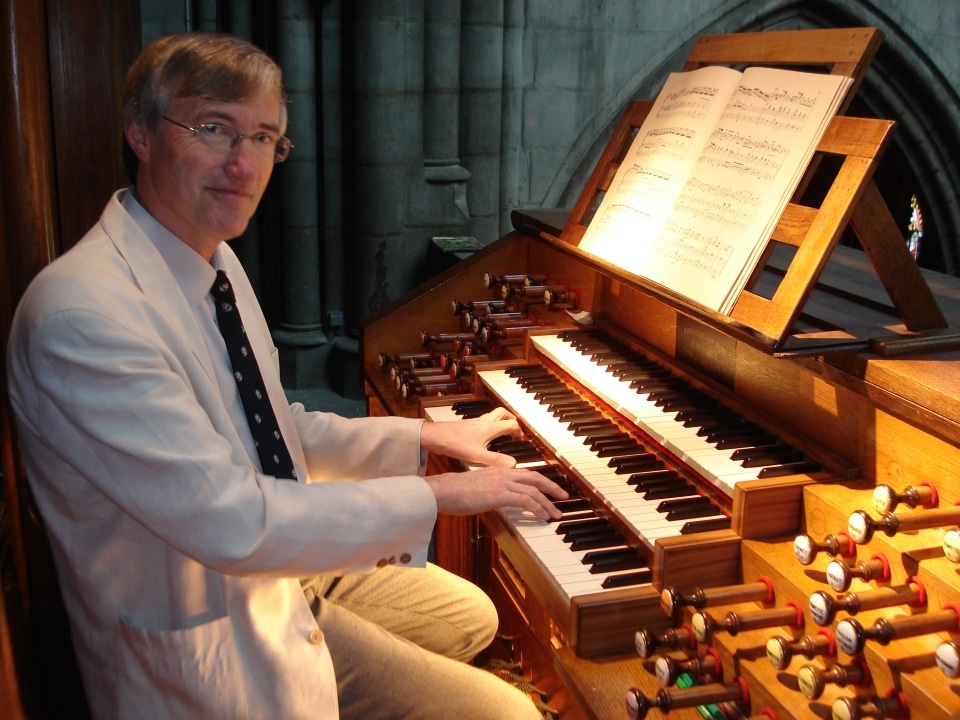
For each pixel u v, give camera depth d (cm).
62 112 246
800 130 173
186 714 143
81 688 189
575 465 195
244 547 136
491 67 500
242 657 146
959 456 141
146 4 470
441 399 252
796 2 567
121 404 132
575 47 530
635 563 168
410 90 478
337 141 477
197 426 137
